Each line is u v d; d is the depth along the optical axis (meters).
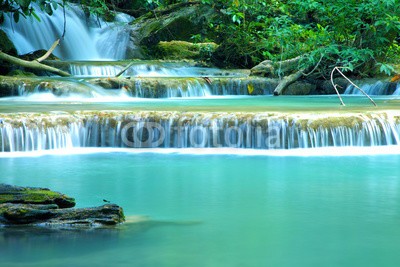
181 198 7.07
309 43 18.03
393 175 8.38
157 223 6.01
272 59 18.36
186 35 24.81
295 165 9.10
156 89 16.38
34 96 15.37
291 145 10.30
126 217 6.22
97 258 4.96
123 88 16.12
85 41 24.11
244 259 4.97
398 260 4.96
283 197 7.12
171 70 20.73
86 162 9.32
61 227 5.83
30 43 22.31
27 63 17.98
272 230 5.78
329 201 6.93
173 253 5.10
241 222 6.06
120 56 24.25
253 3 19.70
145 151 10.30
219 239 5.50
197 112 10.61
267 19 19.19
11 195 6.26
